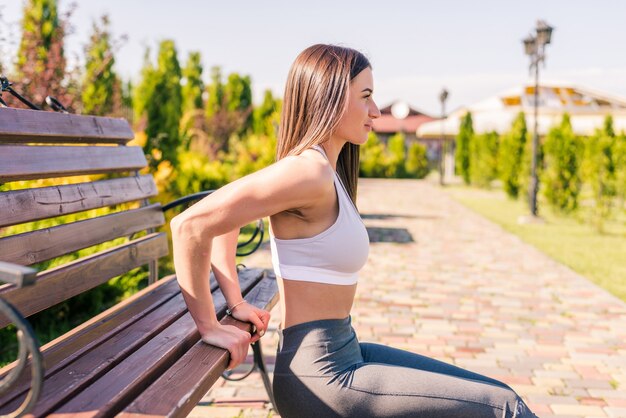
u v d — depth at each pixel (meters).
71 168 2.28
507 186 16.25
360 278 6.01
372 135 30.94
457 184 24.67
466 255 7.44
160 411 1.21
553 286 5.79
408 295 5.34
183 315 1.97
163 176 6.86
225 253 1.82
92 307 4.47
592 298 5.32
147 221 2.82
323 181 1.51
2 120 1.95
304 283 1.61
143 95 8.57
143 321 1.88
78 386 1.35
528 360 3.73
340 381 1.57
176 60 11.61
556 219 12.04
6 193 1.88
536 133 11.54
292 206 1.51
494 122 18.91
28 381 1.38
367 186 22.42
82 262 2.18
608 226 11.00
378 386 1.55
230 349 1.55
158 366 1.49
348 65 1.63
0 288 1.73
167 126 8.60
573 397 3.18
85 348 1.59
